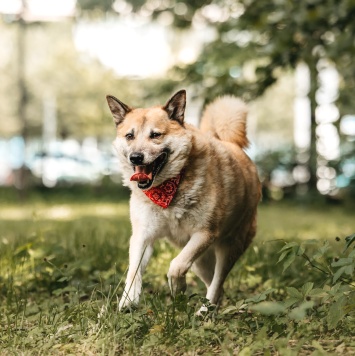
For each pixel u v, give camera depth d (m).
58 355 2.12
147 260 2.59
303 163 9.90
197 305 2.66
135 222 2.60
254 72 4.71
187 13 8.58
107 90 14.34
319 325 2.25
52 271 3.00
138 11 9.33
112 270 3.01
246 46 4.95
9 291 2.78
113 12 9.53
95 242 3.62
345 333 2.20
